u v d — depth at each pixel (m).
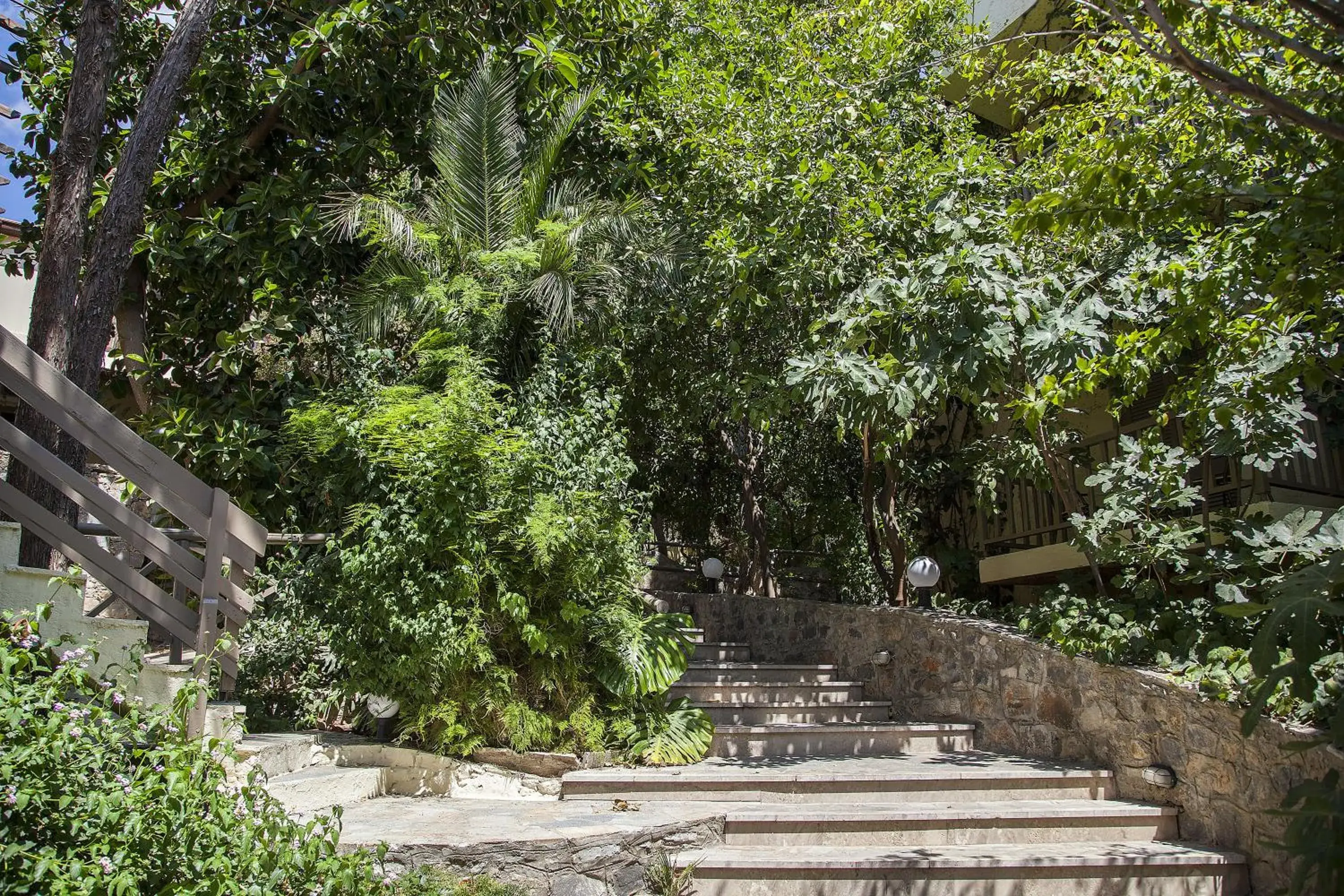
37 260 9.30
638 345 10.06
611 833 4.93
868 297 6.48
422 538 6.16
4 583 4.60
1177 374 6.97
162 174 8.02
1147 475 6.76
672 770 6.43
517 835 4.79
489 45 8.48
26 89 8.66
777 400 8.26
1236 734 5.37
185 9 6.54
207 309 8.02
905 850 5.29
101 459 4.77
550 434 7.10
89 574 4.81
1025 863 5.06
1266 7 5.24
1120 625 6.45
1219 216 6.00
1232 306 5.33
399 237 7.24
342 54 7.79
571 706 6.68
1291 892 3.35
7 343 4.54
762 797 5.99
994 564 10.97
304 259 7.95
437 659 6.12
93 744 3.55
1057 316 6.09
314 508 7.32
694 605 11.02
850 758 6.97
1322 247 4.24
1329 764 4.75
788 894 4.97
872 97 8.85
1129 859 5.12
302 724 7.00
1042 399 6.17
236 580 5.05
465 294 7.15
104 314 6.04
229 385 7.86
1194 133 5.66
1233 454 6.42
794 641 9.66
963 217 6.79
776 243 7.79
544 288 7.23
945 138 9.12
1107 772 6.18
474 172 7.83
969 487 11.20
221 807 3.58
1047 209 4.77
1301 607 3.54
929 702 7.95
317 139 8.55
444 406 6.31
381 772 6.19
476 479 6.43
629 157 9.38
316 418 6.56
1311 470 8.66
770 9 10.30
